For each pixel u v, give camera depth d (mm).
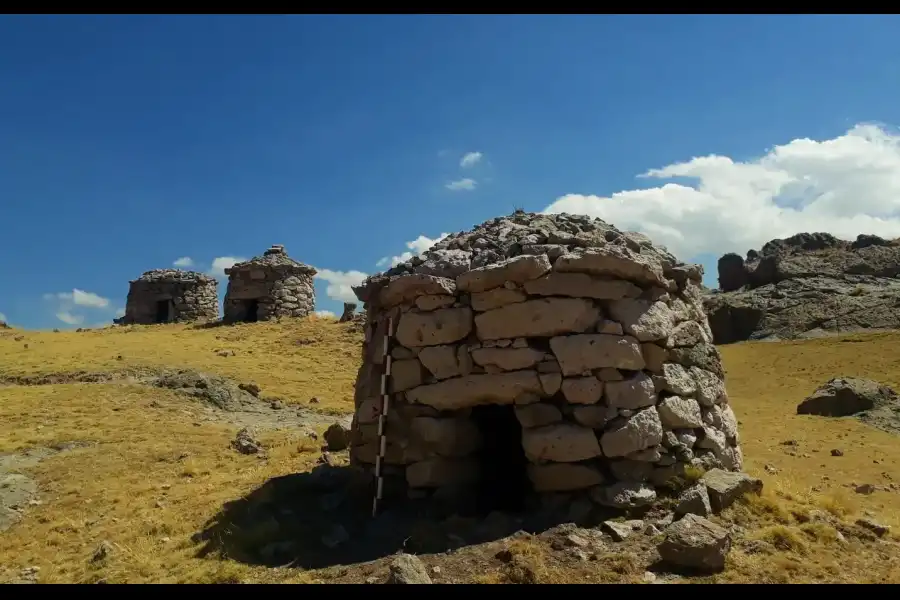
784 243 86438
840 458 17000
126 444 15398
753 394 33500
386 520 9148
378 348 10688
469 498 9547
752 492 8836
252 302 41781
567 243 9836
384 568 7586
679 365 9844
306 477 11672
